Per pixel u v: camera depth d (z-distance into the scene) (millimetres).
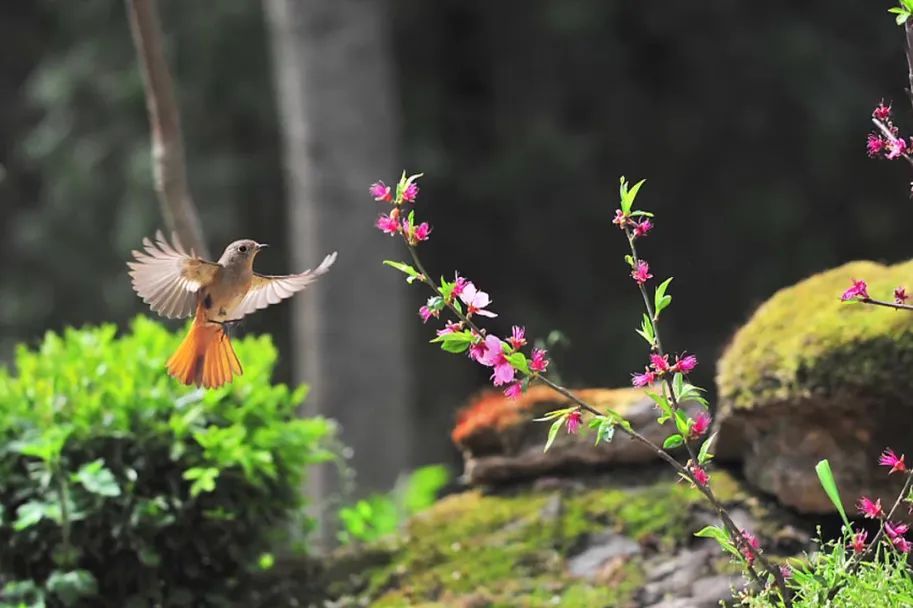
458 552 7699
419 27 23766
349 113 13703
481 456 8109
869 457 6637
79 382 7621
